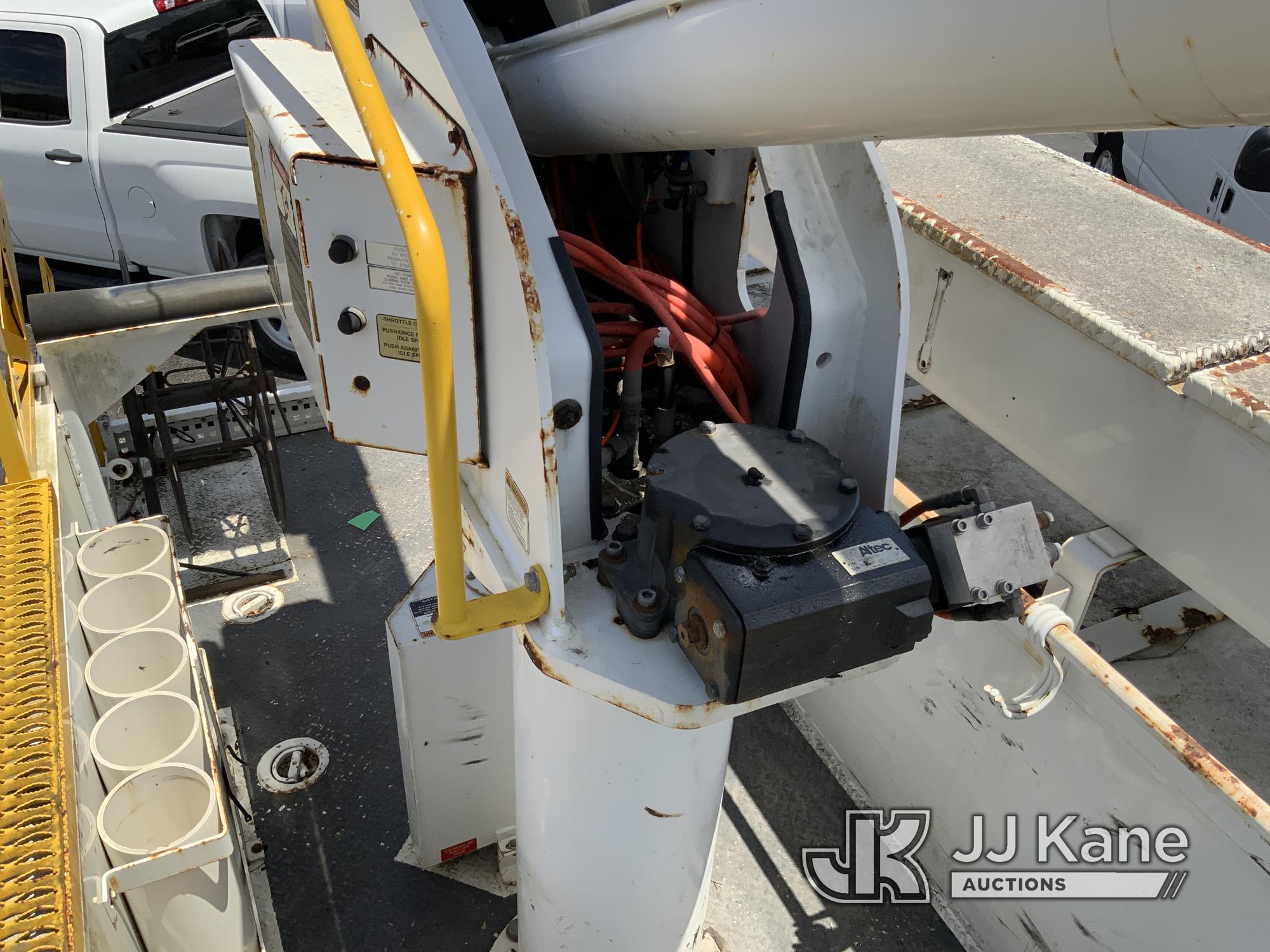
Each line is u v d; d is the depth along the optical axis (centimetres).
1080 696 166
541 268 109
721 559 103
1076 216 233
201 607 279
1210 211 420
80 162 360
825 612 99
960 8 73
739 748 249
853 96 88
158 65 348
